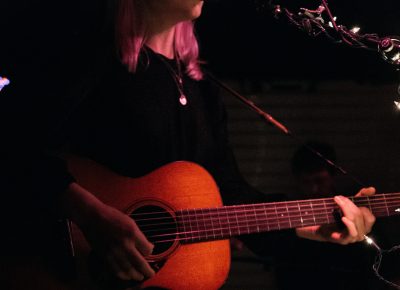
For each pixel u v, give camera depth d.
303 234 2.82
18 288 2.28
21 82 2.46
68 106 2.43
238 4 5.56
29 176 2.30
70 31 4.42
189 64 2.77
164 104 2.62
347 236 2.71
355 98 6.56
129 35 2.57
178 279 2.50
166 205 2.52
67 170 2.34
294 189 6.56
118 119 2.54
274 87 6.42
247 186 2.93
